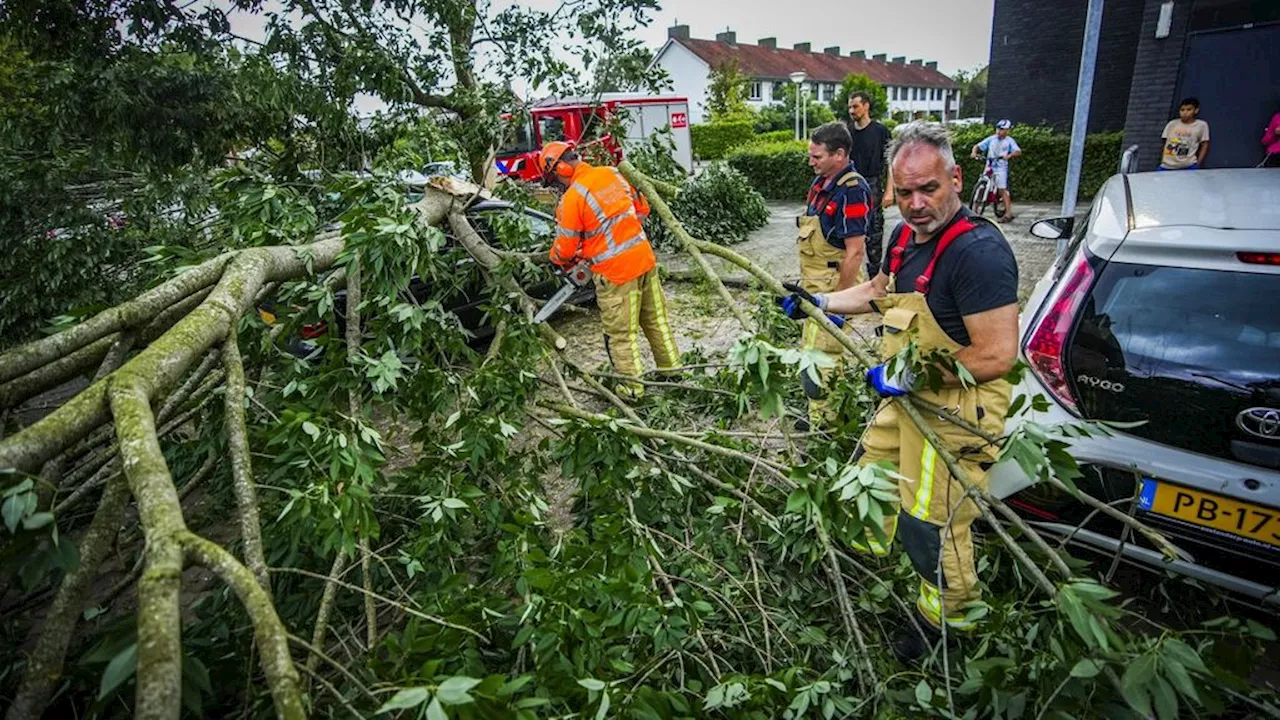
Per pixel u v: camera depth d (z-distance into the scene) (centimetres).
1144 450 216
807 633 206
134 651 102
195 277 209
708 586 224
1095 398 227
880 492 166
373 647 176
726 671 207
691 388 346
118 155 458
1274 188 248
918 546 209
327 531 183
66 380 174
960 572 205
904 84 5688
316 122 453
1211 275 215
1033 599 226
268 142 476
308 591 213
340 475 196
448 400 280
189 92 445
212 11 451
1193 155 787
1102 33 1240
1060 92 1311
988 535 243
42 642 123
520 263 392
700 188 967
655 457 278
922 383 190
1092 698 155
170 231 463
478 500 245
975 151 1080
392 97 457
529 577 175
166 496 119
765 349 192
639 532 228
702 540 243
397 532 256
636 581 182
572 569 198
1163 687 129
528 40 480
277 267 240
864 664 198
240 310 201
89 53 428
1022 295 610
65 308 444
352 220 263
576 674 166
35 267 438
